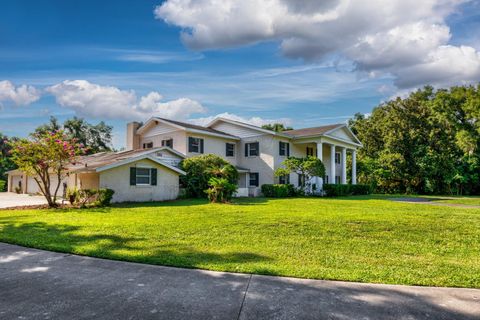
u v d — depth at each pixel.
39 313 3.13
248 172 24.30
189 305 3.31
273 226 8.36
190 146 21.84
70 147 13.58
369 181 33.19
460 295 3.63
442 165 31.06
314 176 23.56
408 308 3.24
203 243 6.38
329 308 3.23
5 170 38.59
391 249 6.08
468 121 34.53
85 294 3.63
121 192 16.11
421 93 38.53
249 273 4.41
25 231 7.61
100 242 6.38
